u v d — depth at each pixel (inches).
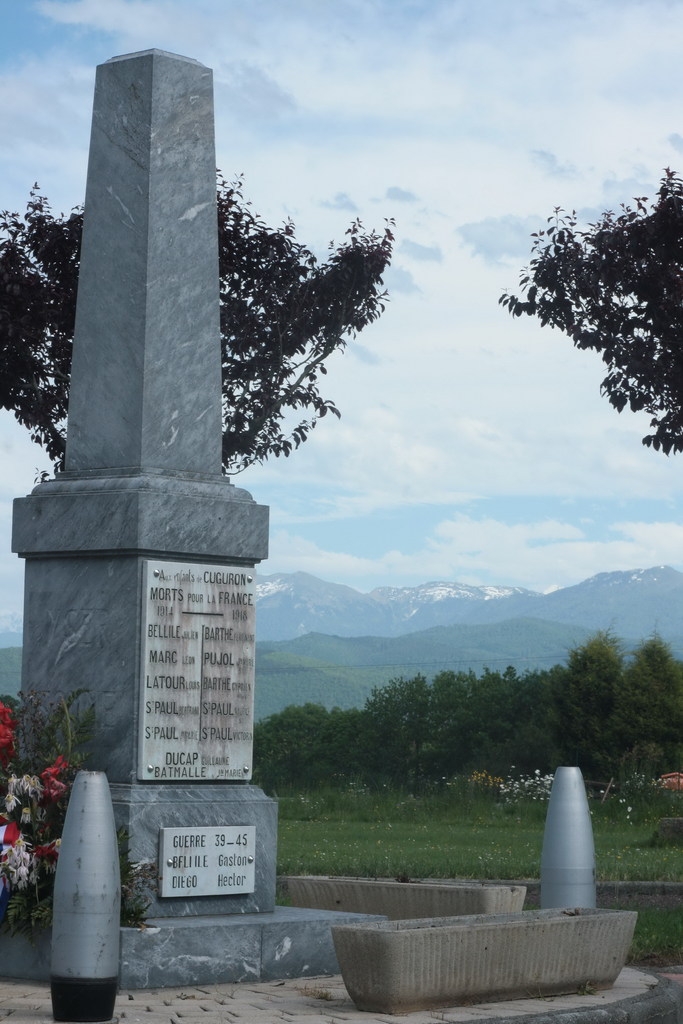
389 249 637.3
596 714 1572.3
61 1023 285.0
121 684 361.4
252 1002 313.3
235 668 378.6
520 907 397.1
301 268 638.5
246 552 382.9
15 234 620.4
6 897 335.0
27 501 381.4
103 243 393.1
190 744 367.2
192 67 402.9
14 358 614.9
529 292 618.5
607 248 598.2
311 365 644.7
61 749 354.3
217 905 363.9
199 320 395.2
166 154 393.1
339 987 335.6
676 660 1590.8
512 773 1596.9
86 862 291.1
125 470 376.8
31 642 378.9
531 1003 313.9
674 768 1505.9
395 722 1755.7
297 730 1812.3
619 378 612.4
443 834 911.7
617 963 336.2
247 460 644.1
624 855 744.3
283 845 791.1
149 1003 311.7
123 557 365.4
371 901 408.2
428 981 300.4
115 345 386.6
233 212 630.5
